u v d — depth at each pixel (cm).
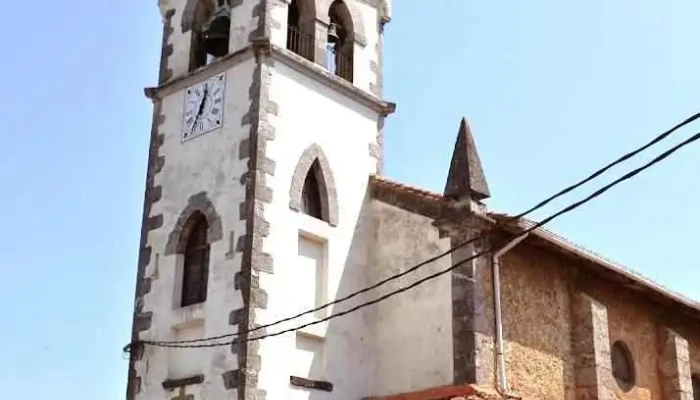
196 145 2538
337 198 2508
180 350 2356
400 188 2520
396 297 2425
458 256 2272
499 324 2231
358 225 2536
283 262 2328
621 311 2691
